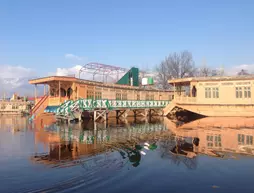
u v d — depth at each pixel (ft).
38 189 21.47
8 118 118.62
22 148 38.75
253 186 22.22
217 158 32.55
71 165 29.09
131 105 101.45
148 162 30.83
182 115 115.24
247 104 91.91
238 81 94.17
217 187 22.08
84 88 103.30
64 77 96.22
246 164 29.45
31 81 109.91
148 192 20.95
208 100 99.71
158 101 116.06
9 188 21.67
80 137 50.72
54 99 100.07
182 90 140.87
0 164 29.22
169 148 39.81
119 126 73.36
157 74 212.02
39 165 28.94
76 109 82.69
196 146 41.19
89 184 22.82
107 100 90.74
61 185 22.50
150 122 86.89
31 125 75.61
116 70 129.80
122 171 26.96
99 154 35.09
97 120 90.99
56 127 68.95
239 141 45.24
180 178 24.62
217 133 55.98
